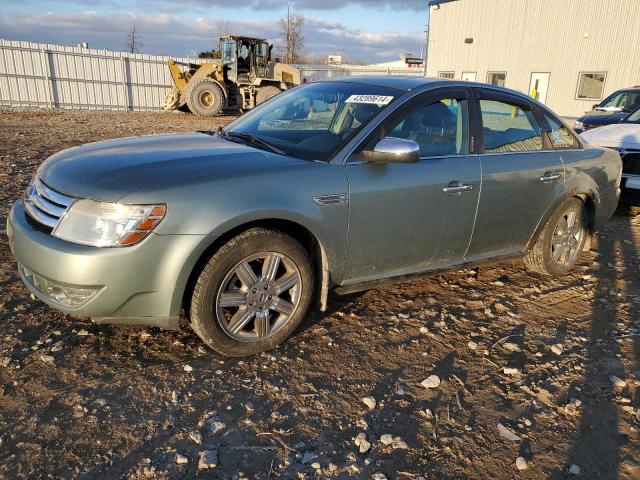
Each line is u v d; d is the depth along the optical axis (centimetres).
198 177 297
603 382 324
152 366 311
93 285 278
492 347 360
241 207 295
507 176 412
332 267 343
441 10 2795
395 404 294
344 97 393
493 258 433
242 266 309
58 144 1153
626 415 295
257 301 321
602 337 380
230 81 2283
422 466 250
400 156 330
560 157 458
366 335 364
